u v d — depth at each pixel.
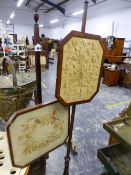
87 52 0.85
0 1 14.47
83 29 1.00
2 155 1.21
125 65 5.30
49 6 13.92
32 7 15.75
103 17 9.03
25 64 4.96
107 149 1.67
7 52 4.43
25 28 16.45
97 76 0.97
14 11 14.45
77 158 2.01
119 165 1.54
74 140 2.35
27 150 0.85
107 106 3.67
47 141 0.94
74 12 11.32
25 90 1.76
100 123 2.88
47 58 7.60
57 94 0.83
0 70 2.48
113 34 8.30
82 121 2.92
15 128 0.74
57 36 15.84
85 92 0.95
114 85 5.41
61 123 0.98
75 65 0.83
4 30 4.38
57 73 0.79
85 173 1.80
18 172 1.09
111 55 5.92
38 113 0.82
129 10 7.19
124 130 1.45
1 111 1.76
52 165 1.89
